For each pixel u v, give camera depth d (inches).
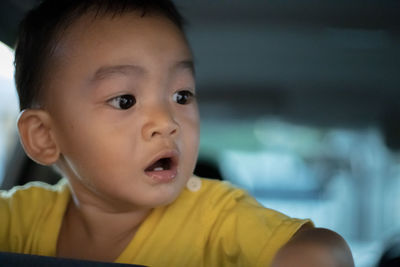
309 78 170.9
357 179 231.5
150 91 39.9
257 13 124.0
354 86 178.2
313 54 152.6
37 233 46.6
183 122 41.0
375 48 147.8
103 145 39.8
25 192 50.7
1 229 46.8
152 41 40.7
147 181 39.4
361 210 232.4
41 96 43.8
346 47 146.8
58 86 42.2
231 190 46.7
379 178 228.7
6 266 28.2
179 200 45.6
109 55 40.0
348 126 197.6
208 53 150.5
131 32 40.7
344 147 214.4
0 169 88.4
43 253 45.9
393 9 123.3
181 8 100.2
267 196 223.8
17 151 88.8
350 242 215.9
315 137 206.7
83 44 41.2
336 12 125.3
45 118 43.6
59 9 44.0
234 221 42.1
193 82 43.2
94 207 44.9
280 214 40.6
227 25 130.3
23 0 63.1
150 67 39.9
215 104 181.6
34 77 44.5
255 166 217.9
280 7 120.5
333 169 223.3
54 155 43.8
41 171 90.0
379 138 203.6
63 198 49.0
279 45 145.2
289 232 37.3
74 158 42.1
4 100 86.9
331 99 183.5
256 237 38.8
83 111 40.6
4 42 64.1
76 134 41.2
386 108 187.8
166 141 39.1
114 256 44.3
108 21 41.4
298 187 226.1
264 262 37.1
